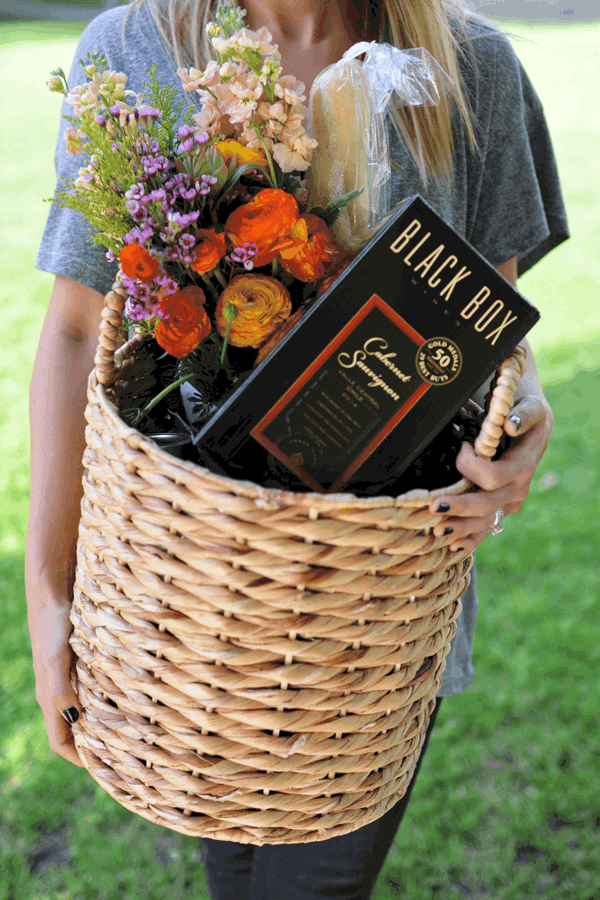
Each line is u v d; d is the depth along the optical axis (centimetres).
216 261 63
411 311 64
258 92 65
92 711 69
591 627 225
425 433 66
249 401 64
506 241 104
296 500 54
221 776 63
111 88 65
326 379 64
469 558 70
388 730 66
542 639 221
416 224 62
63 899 160
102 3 1455
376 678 61
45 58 1026
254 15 90
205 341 71
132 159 64
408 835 171
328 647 59
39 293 445
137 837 173
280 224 63
